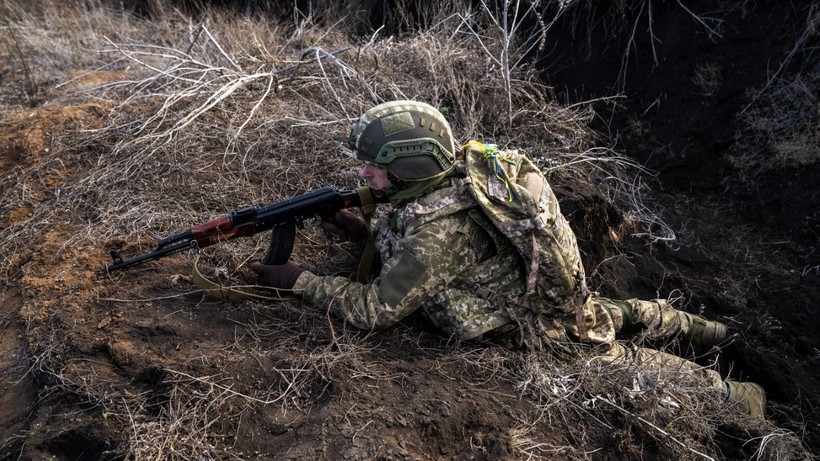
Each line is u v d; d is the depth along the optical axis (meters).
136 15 6.43
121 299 2.74
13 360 2.63
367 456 2.23
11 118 4.14
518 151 2.76
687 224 4.37
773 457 2.97
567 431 2.52
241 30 4.98
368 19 5.53
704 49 4.74
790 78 4.51
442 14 4.89
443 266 2.53
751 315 3.89
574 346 2.81
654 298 3.88
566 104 4.88
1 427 2.42
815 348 3.79
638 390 2.63
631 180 4.57
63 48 5.36
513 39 4.89
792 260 4.14
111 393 2.40
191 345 2.56
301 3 5.80
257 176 3.51
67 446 2.31
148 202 3.24
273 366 2.50
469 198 2.56
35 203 3.37
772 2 4.66
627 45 4.89
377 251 2.94
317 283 2.71
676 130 4.69
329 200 2.72
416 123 2.49
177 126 3.62
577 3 5.00
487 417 2.44
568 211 3.60
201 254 2.98
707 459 2.67
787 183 4.34
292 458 2.22
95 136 3.71
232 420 2.34
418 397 2.46
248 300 2.78
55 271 2.92
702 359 3.61
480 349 2.71
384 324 2.58
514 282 2.69
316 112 3.97
